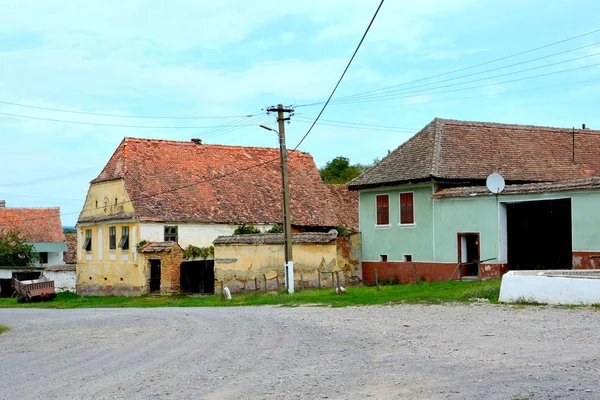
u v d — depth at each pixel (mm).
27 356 17797
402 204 39031
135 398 11258
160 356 15781
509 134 41812
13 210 71125
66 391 12320
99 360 15922
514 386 10227
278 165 57250
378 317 21188
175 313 28188
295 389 11117
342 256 41281
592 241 29016
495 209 33312
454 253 35469
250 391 11203
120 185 49938
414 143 41188
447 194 35750
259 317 23625
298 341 16859
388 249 39969
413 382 11000
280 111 36500
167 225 47906
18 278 57531
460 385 10531
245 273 41000
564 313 18609
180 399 10938
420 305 23578
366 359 13578
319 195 55531
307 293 34125
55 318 30141
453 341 15180
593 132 44094
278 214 52188
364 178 41406
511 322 17625
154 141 54219
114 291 50312
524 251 34094
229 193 52312
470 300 23359
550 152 41062
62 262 70625
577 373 10992
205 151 55594
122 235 49406
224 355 15258
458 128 41156
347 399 10141
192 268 46000
